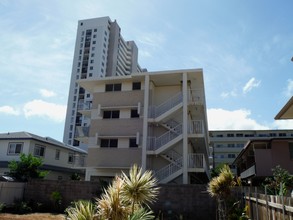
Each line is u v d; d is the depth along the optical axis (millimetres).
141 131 24688
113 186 4961
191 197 17500
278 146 24172
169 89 26766
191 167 22109
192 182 26109
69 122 83625
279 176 15242
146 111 24219
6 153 28516
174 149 24109
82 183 19750
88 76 88250
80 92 85875
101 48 90562
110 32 96438
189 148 24500
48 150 31047
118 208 4555
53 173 30734
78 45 92375
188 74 24625
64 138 82312
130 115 25547
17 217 15836
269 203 7297
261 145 25547
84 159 26047
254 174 24500
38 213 18188
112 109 26156
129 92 26000
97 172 25000
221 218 12328
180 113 25109
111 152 24688
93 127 25922
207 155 33188
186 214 17266
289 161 23609
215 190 11969
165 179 21672
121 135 24953
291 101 11750
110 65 93062
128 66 108938
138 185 5312
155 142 23578
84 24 94625
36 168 22953
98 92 27062
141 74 25156
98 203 4699
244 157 33062
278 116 13664
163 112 24656
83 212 4301
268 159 23953
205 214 17078
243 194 12828
